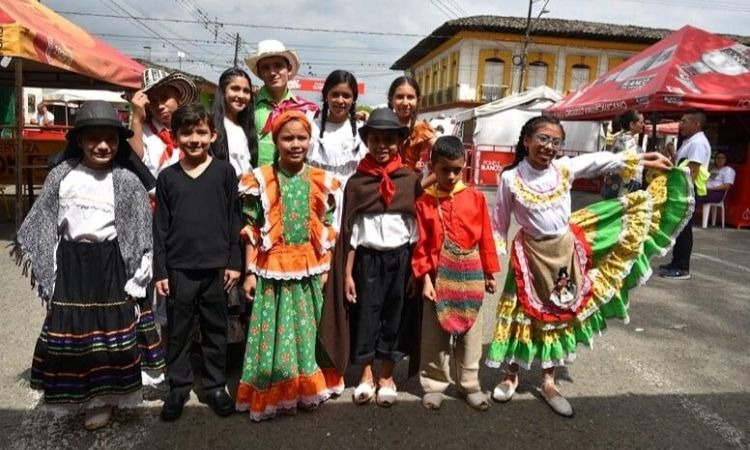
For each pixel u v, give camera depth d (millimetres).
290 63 3643
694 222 10062
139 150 3201
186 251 2836
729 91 8453
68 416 2914
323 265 3020
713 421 2994
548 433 2854
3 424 2822
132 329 2750
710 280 5941
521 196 3012
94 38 8570
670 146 10016
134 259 2691
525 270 3078
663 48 9953
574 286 3066
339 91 3377
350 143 3488
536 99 17781
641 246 3160
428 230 2973
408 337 3111
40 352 2641
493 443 2750
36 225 2570
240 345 3475
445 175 2914
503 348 3139
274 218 2877
